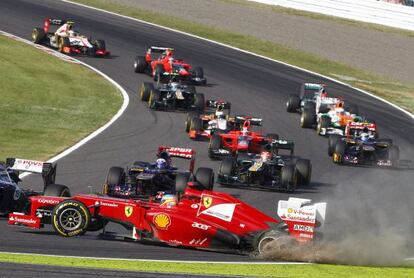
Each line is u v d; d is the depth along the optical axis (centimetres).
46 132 10906
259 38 18975
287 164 9112
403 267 5550
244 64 16525
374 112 13988
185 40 18038
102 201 6131
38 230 6372
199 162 9981
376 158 10806
